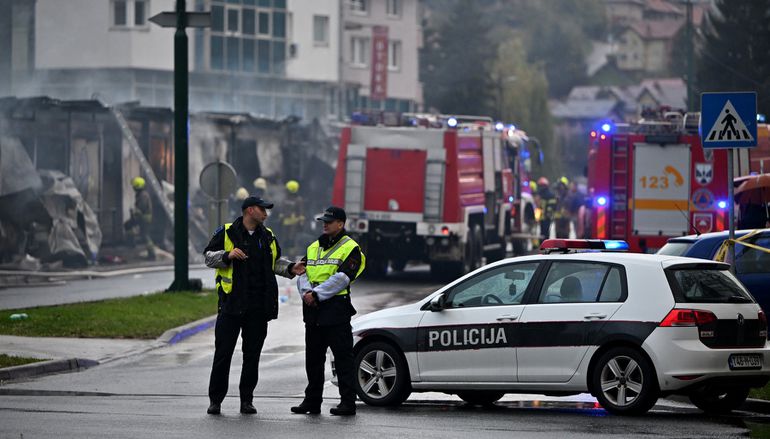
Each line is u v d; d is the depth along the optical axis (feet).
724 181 267.80
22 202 344.49
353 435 108.47
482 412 127.24
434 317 130.62
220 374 122.11
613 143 270.46
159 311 222.69
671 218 269.44
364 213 302.86
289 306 251.80
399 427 114.21
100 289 287.07
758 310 124.47
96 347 183.73
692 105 538.88
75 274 325.42
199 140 439.63
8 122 370.53
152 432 108.17
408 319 132.05
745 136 149.59
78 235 361.92
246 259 121.49
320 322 122.01
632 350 120.26
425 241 302.45
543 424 116.67
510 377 126.11
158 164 428.97
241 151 460.96
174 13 250.98
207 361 174.29
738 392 127.65
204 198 434.71
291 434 108.58
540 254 131.44
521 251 367.25
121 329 201.57
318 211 487.20
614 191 270.46
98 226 373.40
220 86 654.94
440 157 299.17
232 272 121.49
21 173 349.20
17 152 350.43
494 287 129.49
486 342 127.24
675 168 269.03
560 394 128.57
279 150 476.95
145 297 241.14
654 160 269.44
